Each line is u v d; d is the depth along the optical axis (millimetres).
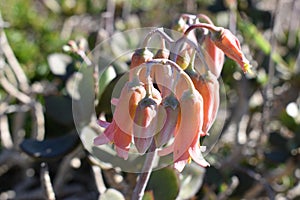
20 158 522
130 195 388
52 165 538
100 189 409
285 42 637
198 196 435
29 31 682
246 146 497
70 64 462
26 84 538
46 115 446
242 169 470
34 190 530
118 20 628
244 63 280
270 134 507
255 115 558
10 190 552
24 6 702
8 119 565
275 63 542
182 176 386
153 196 345
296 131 473
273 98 539
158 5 739
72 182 546
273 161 466
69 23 688
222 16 587
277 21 535
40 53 643
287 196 501
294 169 486
